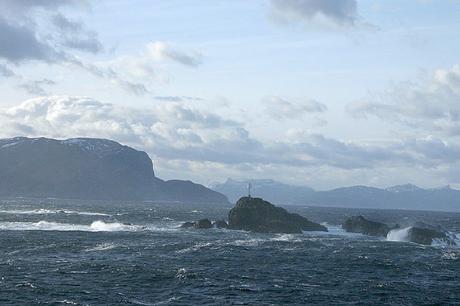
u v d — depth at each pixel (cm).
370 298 4472
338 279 5262
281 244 7988
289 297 4431
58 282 4762
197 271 5453
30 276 4994
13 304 3981
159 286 4747
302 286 4869
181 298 4319
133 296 4353
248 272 5503
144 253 6675
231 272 5472
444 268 6103
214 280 5038
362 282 5131
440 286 5044
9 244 7256
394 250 7706
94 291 4469
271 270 5656
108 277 5053
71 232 9281
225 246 7438
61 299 4166
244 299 4328
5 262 5759
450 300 4494
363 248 7800
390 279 5331
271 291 4634
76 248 6969
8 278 4872
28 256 6247
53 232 9162
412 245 8606
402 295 4616
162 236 9025
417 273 5719
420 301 4428
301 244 8069
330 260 6438
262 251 7094
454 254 7475
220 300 4281
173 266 5741
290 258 6525
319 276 5394
